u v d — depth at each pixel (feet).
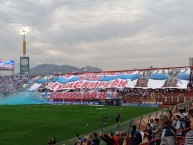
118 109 272.92
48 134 155.53
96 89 373.40
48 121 197.67
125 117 213.46
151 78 350.84
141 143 66.74
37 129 168.66
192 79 329.93
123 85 359.87
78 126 177.78
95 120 200.03
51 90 407.64
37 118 212.84
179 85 324.19
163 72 350.84
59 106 317.22
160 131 63.46
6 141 140.15
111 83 372.58
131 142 72.28
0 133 157.89
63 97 372.38
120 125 101.19
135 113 236.22
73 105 332.39
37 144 134.72
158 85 336.08
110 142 75.97
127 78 368.68
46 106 318.04
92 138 74.43
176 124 72.49
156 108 281.33
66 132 160.45
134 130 73.05
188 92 317.22
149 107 298.76
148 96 327.06
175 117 76.28
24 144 134.72
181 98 306.35
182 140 65.21
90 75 405.80
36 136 150.82
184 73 336.70
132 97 335.88
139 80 355.77
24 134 155.43
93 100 349.61
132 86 351.67
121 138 75.25
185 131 67.15
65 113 242.78
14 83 451.94
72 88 393.09
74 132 160.15
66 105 333.01
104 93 343.26
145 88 341.41
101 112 247.09
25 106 321.11
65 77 423.64
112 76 385.09
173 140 49.34
